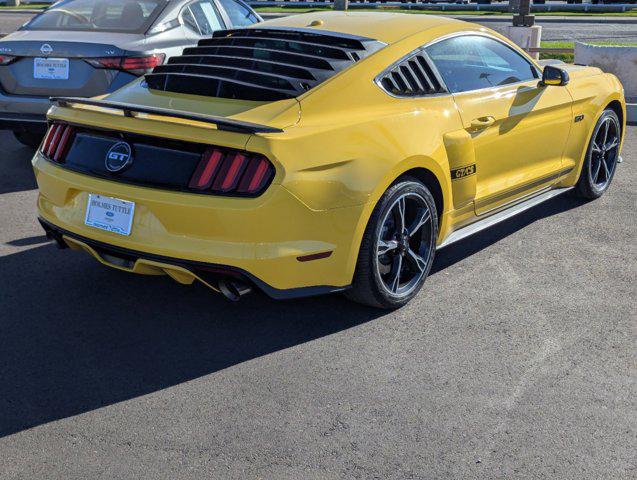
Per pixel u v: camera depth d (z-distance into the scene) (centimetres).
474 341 373
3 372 337
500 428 303
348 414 310
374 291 384
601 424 307
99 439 291
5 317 387
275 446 289
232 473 273
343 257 358
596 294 430
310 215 339
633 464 282
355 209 354
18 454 281
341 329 382
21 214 545
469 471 276
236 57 398
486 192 460
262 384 331
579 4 2750
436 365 350
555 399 324
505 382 337
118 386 328
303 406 315
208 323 386
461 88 440
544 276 454
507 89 473
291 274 344
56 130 387
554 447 291
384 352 361
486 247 500
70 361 347
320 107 363
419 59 419
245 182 329
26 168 668
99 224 359
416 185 391
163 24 664
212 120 323
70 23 665
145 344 364
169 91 393
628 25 2217
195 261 337
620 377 343
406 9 2667
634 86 983
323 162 342
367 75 388
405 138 382
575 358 359
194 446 288
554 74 486
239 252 333
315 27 433
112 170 354
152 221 344
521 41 1224
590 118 557
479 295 425
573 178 562
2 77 625
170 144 344
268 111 356
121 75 613
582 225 546
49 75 615
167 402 317
